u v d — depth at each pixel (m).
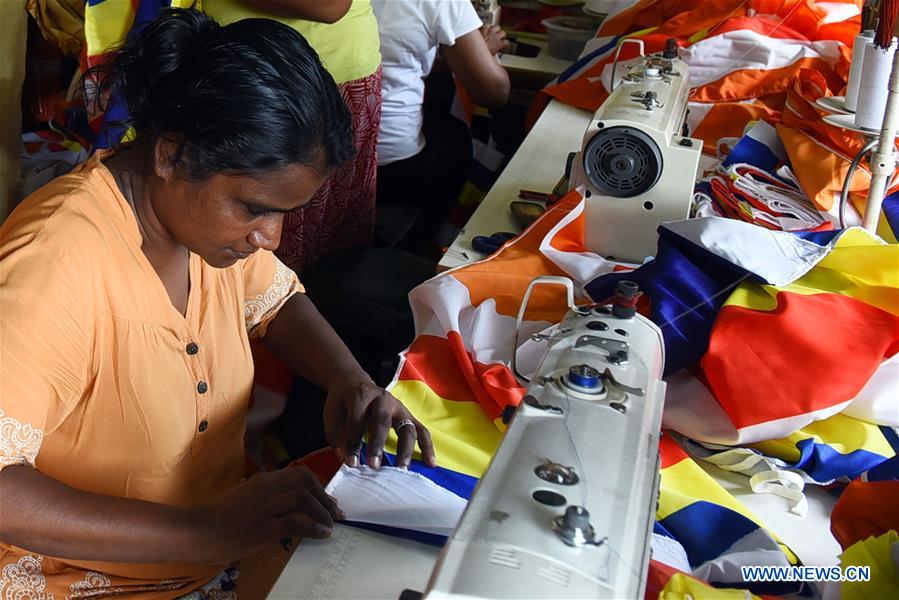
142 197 1.11
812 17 2.39
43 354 1.00
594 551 0.71
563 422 0.89
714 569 1.05
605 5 3.15
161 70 0.99
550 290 1.58
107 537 1.02
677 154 1.66
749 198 1.90
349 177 2.29
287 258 2.27
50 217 1.05
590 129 1.68
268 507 1.07
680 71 2.03
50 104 2.89
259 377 1.94
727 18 2.45
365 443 1.26
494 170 3.29
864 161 1.88
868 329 1.34
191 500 1.29
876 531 1.12
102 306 1.09
